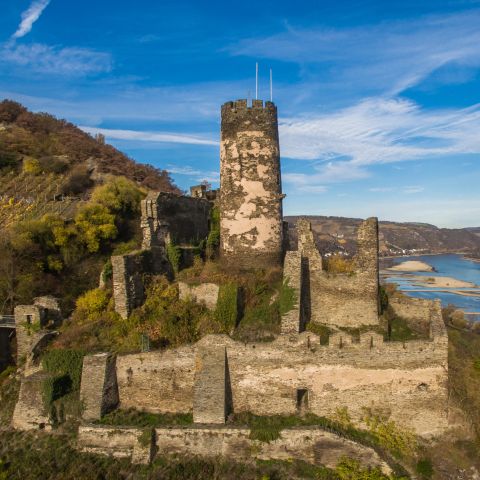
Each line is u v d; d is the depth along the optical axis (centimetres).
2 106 9081
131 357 2397
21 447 2211
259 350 2303
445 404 2230
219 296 2631
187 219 3812
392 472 2030
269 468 2075
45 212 5697
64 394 2366
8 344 3153
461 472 2077
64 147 8044
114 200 4544
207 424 2206
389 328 2678
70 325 2872
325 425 2211
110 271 3166
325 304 2762
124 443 2158
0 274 3419
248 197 2900
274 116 2941
